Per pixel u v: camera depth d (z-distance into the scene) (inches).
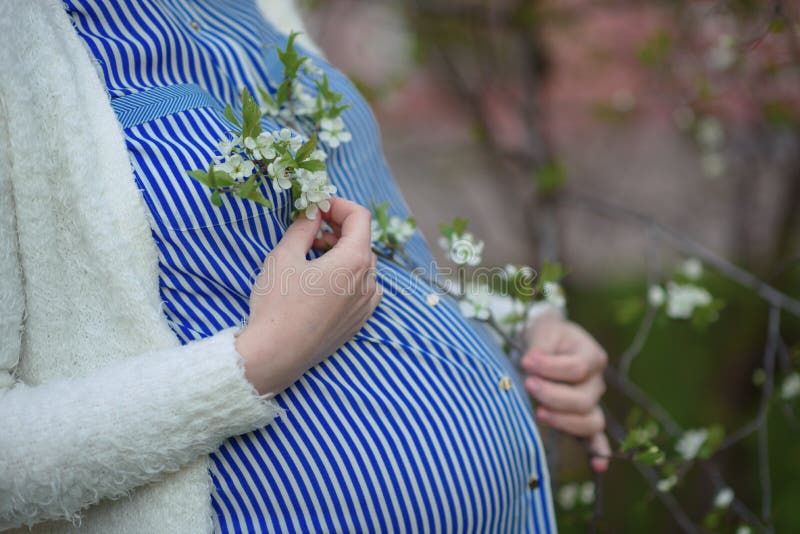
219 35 42.6
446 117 162.1
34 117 32.5
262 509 36.0
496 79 103.1
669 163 161.6
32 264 33.3
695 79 90.8
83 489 31.6
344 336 36.6
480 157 129.5
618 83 123.1
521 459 42.6
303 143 36.3
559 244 96.7
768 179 123.6
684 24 90.6
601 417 50.5
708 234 143.9
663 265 144.0
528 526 44.6
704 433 64.7
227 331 33.6
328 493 36.2
